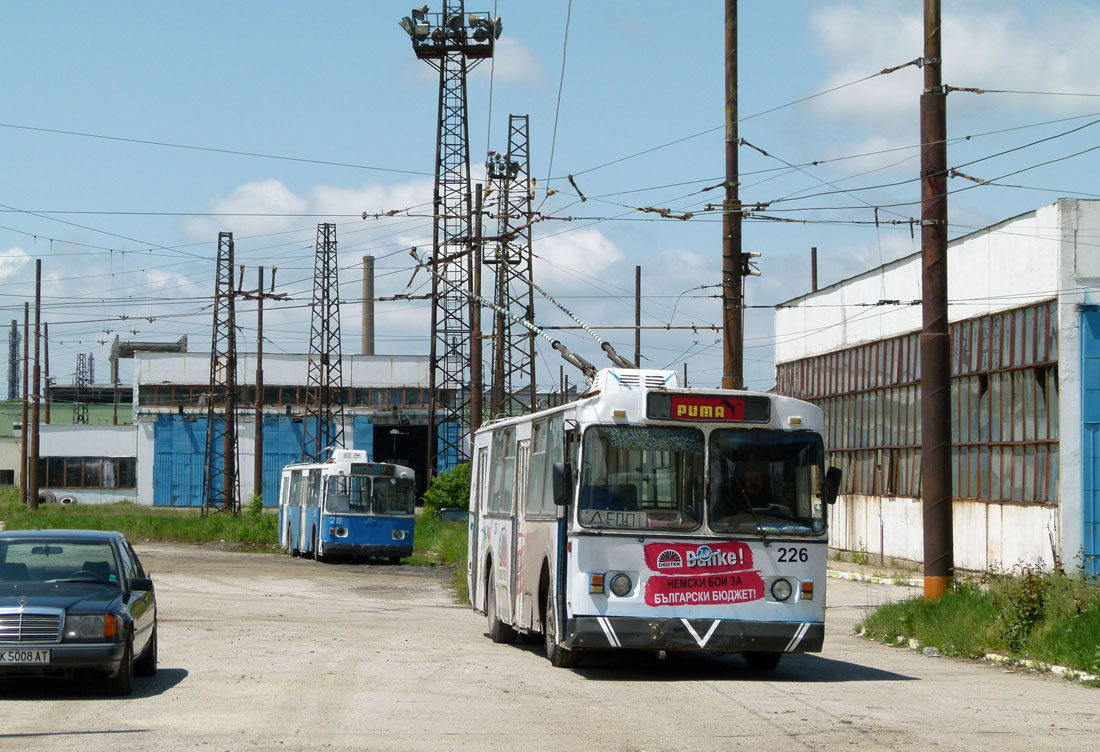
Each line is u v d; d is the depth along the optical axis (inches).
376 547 1676.9
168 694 466.3
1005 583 705.6
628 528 531.5
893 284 1407.5
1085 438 1028.5
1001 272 1145.4
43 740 364.5
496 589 725.3
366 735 374.6
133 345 4968.0
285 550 2001.7
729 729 390.3
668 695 475.8
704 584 532.7
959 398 1229.7
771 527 541.3
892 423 1417.3
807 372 1700.3
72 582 483.2
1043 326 1071.0
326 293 3142.2
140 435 3764.8
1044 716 427.2
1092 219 1042.7
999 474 1147.9
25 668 436.5
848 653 681.0
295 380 3850.9
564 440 558.6
